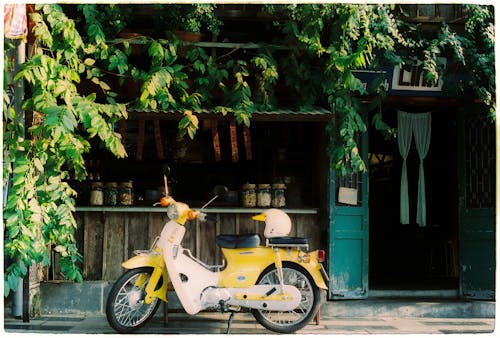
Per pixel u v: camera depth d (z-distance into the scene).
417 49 6.75
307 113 6.53
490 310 7.02
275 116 6.50
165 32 6.61
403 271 10.09
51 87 5.30
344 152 6.51
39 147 5.46
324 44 6.84
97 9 6.47
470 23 6.71
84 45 6.18
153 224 7.04
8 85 6.11
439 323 6.57
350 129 6.46
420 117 8.11
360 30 6.62
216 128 6.77
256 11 6.86
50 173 5.64
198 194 8.24
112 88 6.78
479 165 7.28
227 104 6.57
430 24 6.96
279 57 7.04
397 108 8.25
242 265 5.89
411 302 7.00
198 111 6.42
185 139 8.12
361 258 7.07
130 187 7.10
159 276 5.77
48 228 5.71
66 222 5.62
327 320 6.66
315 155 7.60
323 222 7.15
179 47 6.63
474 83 6.81
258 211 7.10
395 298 7.35
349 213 7.04
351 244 7.05
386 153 10.59
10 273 5.38
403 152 8.18
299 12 6.39
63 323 6.23
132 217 7.02
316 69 6.88
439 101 7.24
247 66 6.84
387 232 10.90
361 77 6.84
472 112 7.29
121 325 5.70
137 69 6.43
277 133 7.96
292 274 6.83
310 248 7.20
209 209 7.04
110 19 6.48
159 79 6.02
